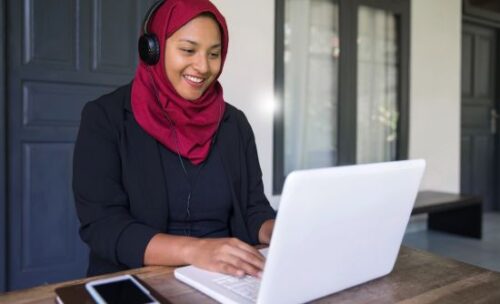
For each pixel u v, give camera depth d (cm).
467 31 454
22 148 217
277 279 63
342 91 345
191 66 106
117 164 106
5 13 209
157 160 109
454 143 423
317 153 345
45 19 218
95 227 95
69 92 227
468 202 353
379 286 79
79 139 107
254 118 291
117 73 239
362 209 69
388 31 378
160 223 106
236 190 121
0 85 207
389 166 71
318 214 62
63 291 68
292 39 326
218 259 82
